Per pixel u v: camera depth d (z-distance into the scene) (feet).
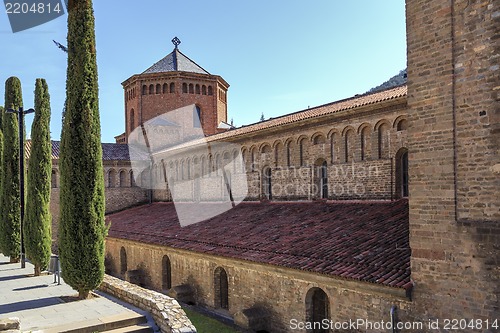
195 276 61.21
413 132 33.12
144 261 75.77
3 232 74.69
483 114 29.14
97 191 45.70
